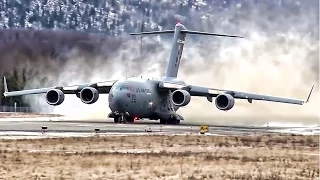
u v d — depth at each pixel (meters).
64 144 117.25
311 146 121.88
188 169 87.38
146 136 134.75
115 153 104.19
